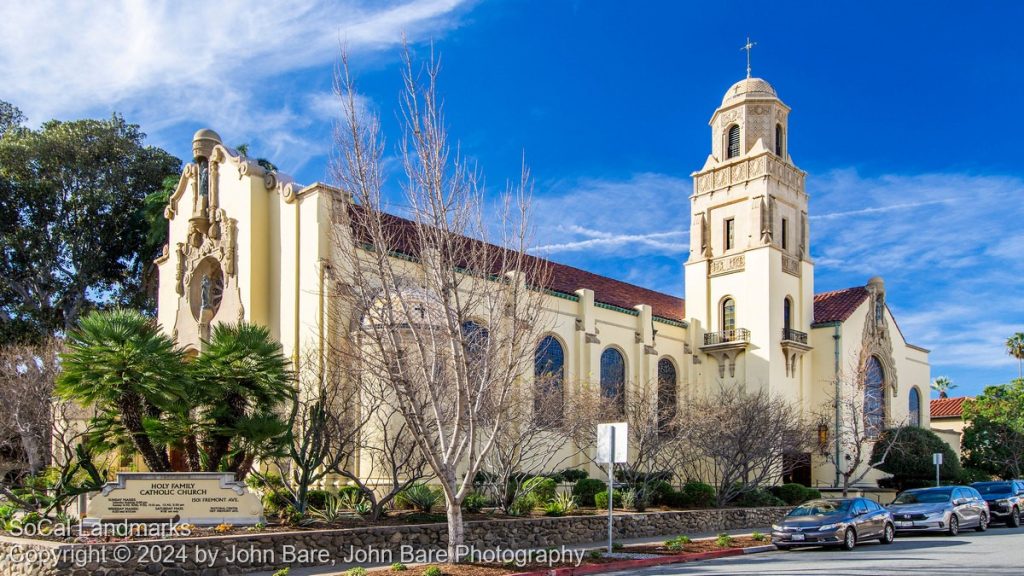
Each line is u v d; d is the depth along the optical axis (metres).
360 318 20.67
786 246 45.62
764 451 31.11
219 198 33.62
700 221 46.44
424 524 20.25
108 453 26.73
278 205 31.38
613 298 43.12
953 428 65.62
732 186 45.50
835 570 17.48
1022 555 20.14
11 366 31.38
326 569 17.48
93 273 48.22
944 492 27.95
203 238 34.38
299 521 19.56
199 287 34.66
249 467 21.59
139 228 48.12
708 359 44.41
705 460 35.53
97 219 48.16
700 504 29.42
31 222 47.62
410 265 23.95
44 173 46.56
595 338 37.41
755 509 29.70
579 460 35.75
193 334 33.94
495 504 24.84
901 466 42.94
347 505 22.91
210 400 20.98
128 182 48.47
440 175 17.70
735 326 44.22
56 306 48.16
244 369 20.98
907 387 50.50
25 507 21.17
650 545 22.25
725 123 46.78
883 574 16.69
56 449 30.91
